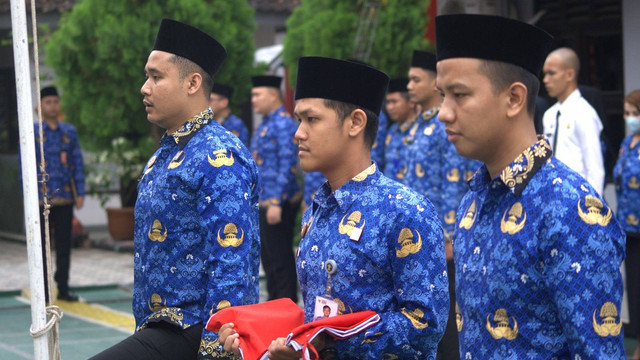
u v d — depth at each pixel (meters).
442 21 2.65
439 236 3.09
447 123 2.67
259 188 4.17
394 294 3.09
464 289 2.72
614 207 9.03
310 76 3.20
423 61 6.79
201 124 4.05
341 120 3.19
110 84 13.55
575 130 7.07
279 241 9.37
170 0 13.23
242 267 3.82
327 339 3.00
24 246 15.79
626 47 9.34
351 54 12.40
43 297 3.86
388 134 7.96
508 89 2.62
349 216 3.14
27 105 3.80
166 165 4.01
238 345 3.18
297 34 13.08
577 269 2.44
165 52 4.07
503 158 2.66
